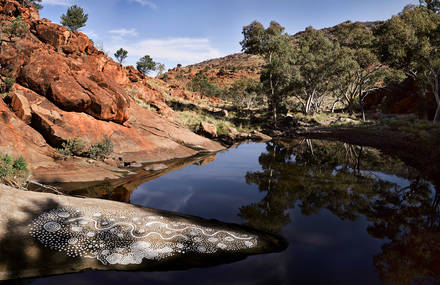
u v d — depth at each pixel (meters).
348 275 3.64
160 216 5.40
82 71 13.05
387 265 3.93
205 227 5.11
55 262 3.50
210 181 9.18
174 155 13.96
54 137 9.92
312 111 42.91
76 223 4.41
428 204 6.88
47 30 16.16
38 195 5.09
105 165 10.10
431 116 30.77
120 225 4.65
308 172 10.81
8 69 11.02
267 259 4.07
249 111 46.03
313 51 42.50
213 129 21.67
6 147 7.98
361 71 34.34
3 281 3.12
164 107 22.86
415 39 21.09
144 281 3.33
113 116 12.76
